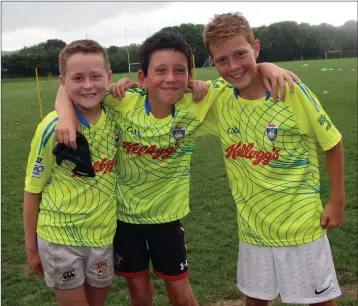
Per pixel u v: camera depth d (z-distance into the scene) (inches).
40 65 2265.0
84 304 112.1
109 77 111.0
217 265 183.0
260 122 108.7
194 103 113.2
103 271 112.3
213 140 430.9
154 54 106.7
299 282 111.3
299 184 109.5
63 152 102.2
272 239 110.7
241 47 104.3
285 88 105.9
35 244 112.2
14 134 507.8
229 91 113.1
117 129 111.3
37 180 106.8
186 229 222.5
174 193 115.0
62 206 107.3
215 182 295.9
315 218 110.7
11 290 170.6
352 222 218.4
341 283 165.9
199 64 2172.7
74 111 105.6
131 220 115.3
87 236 108.5
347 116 505.7
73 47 104.5
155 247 117.7
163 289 166.2
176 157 113.7
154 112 111.7
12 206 268.4
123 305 155.7
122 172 113.8
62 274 109.3
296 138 109.0
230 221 230.4
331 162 110.0
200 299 157.3
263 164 109.6
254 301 117.0
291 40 2842.0
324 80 972.6
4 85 1498.5
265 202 110.2
